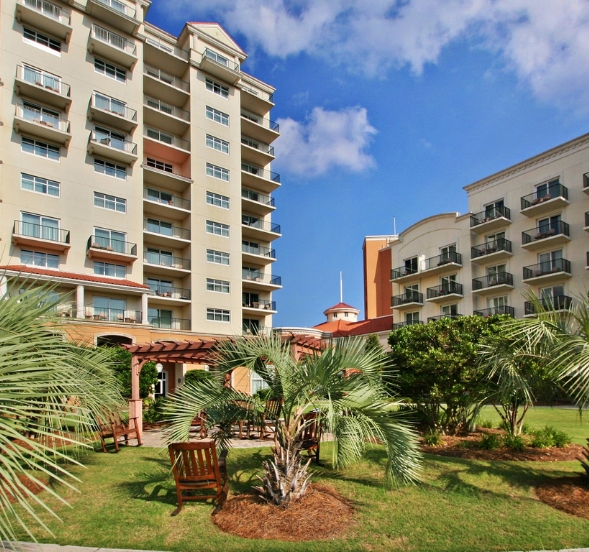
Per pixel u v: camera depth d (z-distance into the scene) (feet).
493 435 31.91
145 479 23.86
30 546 14.38
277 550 14.14
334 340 20.57
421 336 35.88
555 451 29.53
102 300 87.10
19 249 80.18
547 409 58.54
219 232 111.75
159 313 103.55
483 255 97.14
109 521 16.99
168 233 107.76
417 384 35.47
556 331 21.24
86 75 92.68
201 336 102.37
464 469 24.22
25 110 84.23
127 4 102.73
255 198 130.82
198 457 18.16
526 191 93.35
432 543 14.83
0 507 10.37
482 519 17.07
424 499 19.44
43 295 14.43
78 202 87.71
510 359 22.95
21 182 81.15
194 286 105.09
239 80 122.31
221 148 115.55
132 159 95.14
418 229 115.44
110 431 33.45
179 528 16.25
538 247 90.17
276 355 19.77
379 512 17.80
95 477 24.35
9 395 10.29
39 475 24.18
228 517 16.99
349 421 17.11
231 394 20.45
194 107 111.96
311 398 18.21
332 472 24.53
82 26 93.71
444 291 105.29
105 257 89.97
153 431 44.14
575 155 86.12
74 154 88.63
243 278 121.29
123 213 93.86
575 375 18.12
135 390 42.14
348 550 14.23
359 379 18.80
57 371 12.53
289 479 17.93
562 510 18.12
